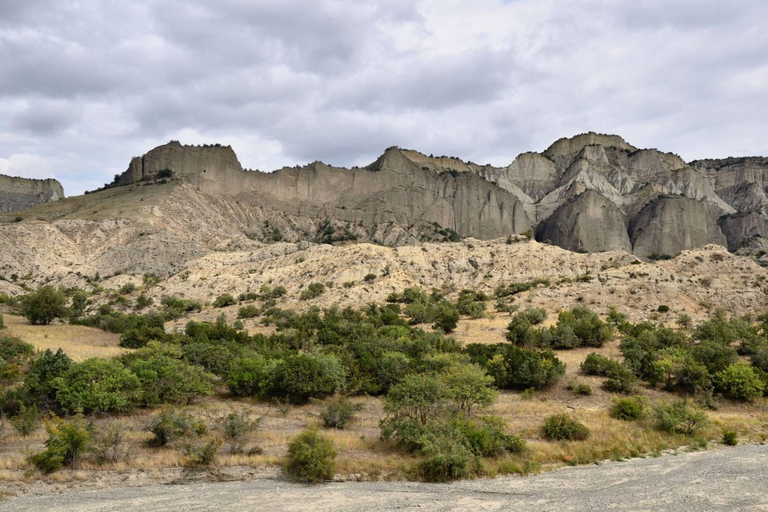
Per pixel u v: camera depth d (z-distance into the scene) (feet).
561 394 120.88
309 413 99.76
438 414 84.28
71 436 66.28
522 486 63.41
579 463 74.13
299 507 55.21
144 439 77.25
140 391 93.86
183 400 99.91
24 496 56.08
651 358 136.36
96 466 65.41
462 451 68.80
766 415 107.34
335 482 64.08
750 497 58.70
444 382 98.53
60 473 62.44
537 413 102.53
